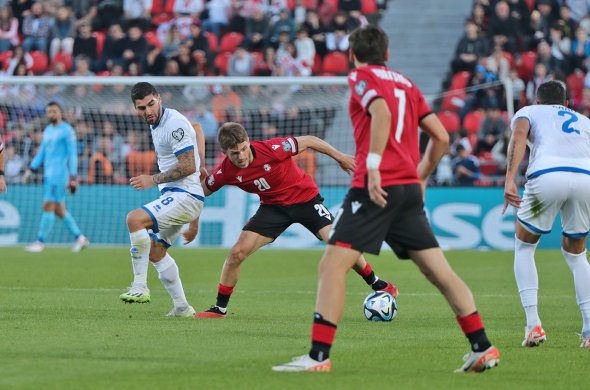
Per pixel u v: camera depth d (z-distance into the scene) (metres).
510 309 35.16
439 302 37.28
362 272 33.53
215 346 24.31
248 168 31.38
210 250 66.88
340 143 75.06
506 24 83.25
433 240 20.41
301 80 61.44
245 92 77.00
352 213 19.89
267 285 44.44
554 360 22.83
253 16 86.88
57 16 87.06
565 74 81.06
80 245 63.25
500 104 78.50
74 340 25.02
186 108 77.62
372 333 27.77
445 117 78.62
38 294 38.66
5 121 73.19
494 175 73.75
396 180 19.94
